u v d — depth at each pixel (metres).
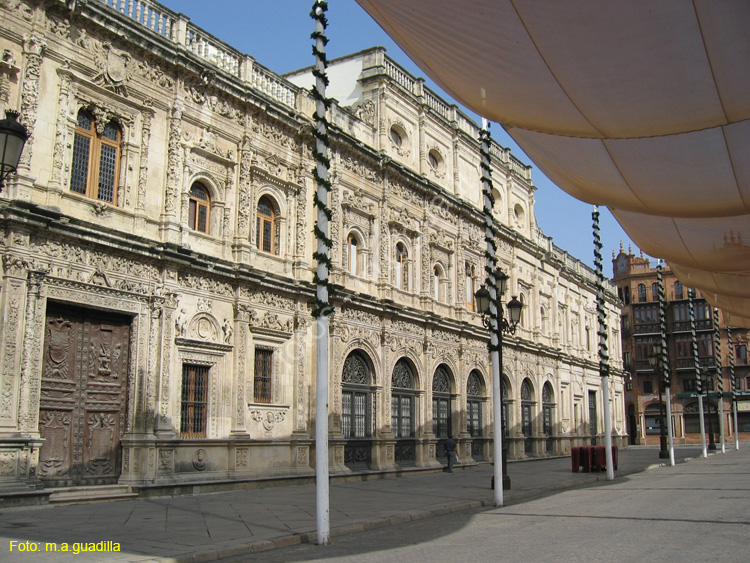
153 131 21.53
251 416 23.64
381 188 31.44
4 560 10.00
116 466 19.64
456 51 12.66
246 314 23.77
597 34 11.44
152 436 20.05
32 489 16.77
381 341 30.44
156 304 20.72
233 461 22.48
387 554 10.80
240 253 23.72
